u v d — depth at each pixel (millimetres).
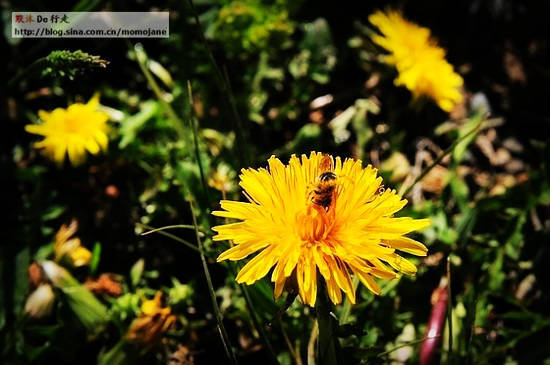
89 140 329
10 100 355
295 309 296
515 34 446
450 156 360
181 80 372
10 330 287
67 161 346
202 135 353
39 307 288
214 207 300
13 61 357
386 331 301
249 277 220
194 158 315
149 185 332
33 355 283
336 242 228
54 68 261
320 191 227
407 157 394
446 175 368
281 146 387
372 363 261
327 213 229
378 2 429
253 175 233
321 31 400
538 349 309
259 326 261
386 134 395
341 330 242
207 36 381
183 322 302
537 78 434
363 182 236
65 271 295
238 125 308
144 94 384
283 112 383
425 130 406
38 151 351
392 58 368
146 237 333
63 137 327
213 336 307
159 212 331
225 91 304
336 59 401
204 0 386
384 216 232
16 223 327
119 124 365
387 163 356
